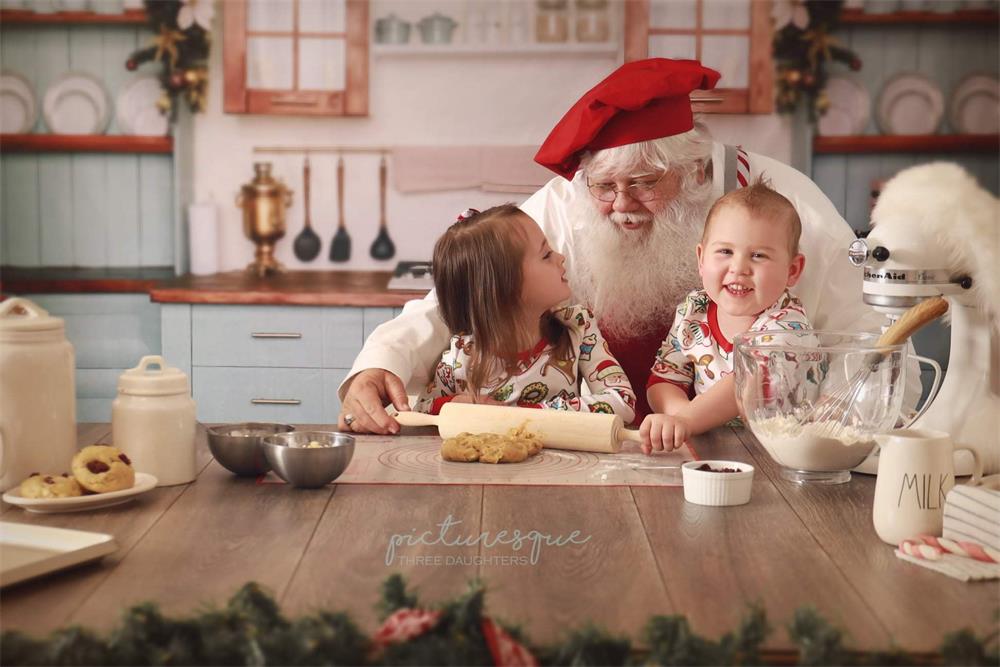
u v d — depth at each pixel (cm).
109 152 373
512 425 146
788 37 358
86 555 99
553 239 196
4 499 117
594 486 127
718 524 113
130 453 127
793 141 369
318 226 386
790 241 163
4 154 372
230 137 381
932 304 125
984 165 363
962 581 96
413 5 372
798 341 137
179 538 108
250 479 131
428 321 177
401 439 151
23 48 368
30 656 80
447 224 386
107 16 365
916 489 105
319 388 322
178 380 130
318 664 80
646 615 89
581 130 175
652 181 180
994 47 358
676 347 174
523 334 167
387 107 380
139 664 81
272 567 100
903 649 81
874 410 127
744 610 90
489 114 381
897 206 137
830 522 114
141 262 379
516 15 371
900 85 362
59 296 362
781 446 128
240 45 368
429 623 83
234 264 387
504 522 113
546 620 88
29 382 125
